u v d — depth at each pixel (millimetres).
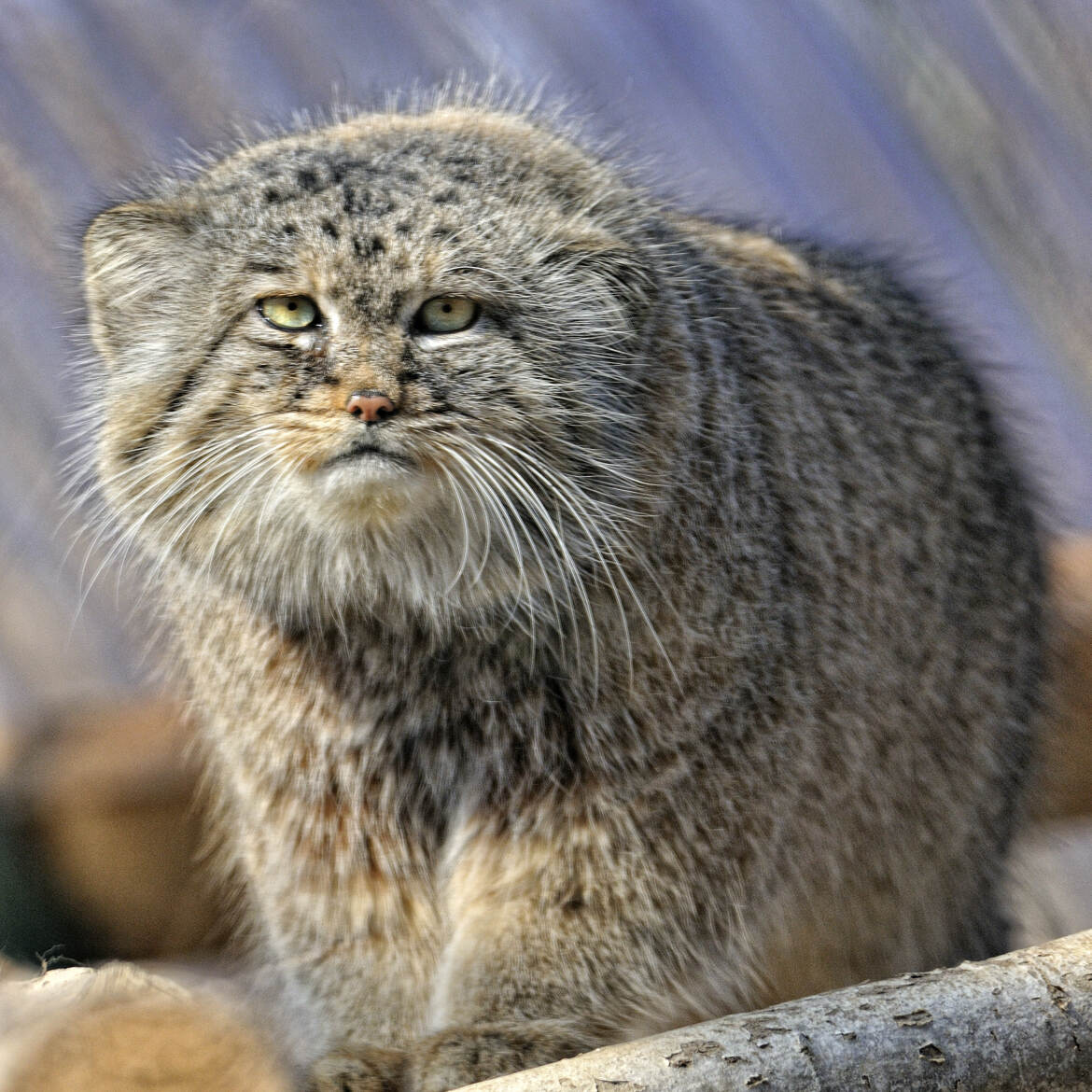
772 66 14594
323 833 8555
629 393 7984
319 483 7688
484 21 13898
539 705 8117
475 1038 7707
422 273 7770
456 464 7730
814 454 8898
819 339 9406
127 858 10875
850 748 9031
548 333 8031
